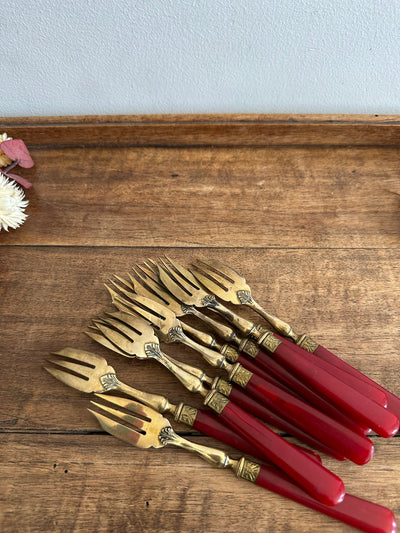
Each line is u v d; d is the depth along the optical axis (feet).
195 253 0.89
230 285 0.82
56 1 0.87
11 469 0.66
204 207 0.96
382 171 1.01
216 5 0.90
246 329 0.75
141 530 0.62
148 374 0.74
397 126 1.02
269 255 0.89
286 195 0.98
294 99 1.08
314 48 0.98
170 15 0.91
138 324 0.76
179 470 0.66
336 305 0.83
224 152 1.04
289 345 0.71
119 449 0.68
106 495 0.64
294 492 0.62
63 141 1.04
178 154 1.04
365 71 1.02
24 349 0.77
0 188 0.89
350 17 0.92
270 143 1.06
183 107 1.10
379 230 0.93
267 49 0.97
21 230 0.92
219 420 0.68
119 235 0.92
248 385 0.69
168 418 0.71
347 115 1.03
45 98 1.06
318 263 0.88
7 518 0.62
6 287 0.84
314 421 0.64
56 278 0.86
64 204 0.96
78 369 0.72
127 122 1.03
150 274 0.84
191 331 0.76
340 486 0.59
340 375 0.68
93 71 1.01
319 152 1.05
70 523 0.62
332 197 0.97
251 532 0.62
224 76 1.03
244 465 0.64
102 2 0.88
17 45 0.95
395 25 0.93
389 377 0.75
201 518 0.63
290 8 0.90
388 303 0.83
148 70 1.01
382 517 0.60
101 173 1.01
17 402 0.72
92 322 0.80
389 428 0.61
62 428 0.70
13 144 0.95
